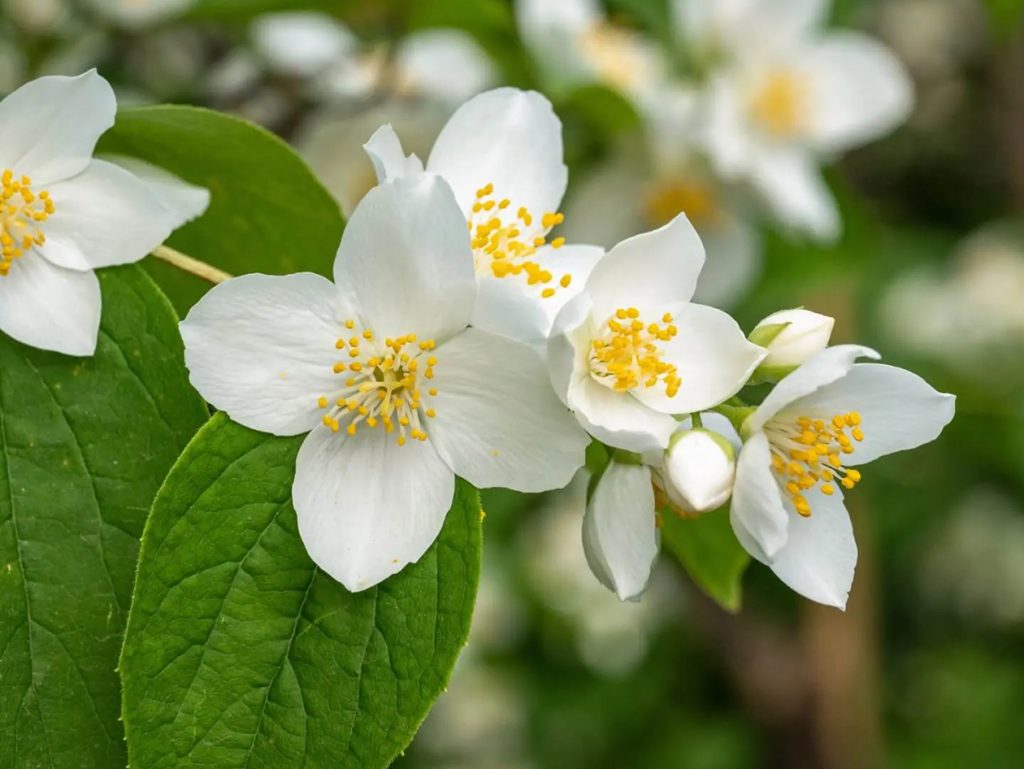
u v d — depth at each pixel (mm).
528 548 458
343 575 191
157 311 200
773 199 344
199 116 214
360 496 195
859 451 200
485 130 215
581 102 314
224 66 324
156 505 188
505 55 322
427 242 191
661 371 194
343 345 194
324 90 316
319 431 195
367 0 309
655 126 323
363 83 316
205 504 191
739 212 352
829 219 354
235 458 193
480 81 321
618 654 458
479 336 194
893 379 198
